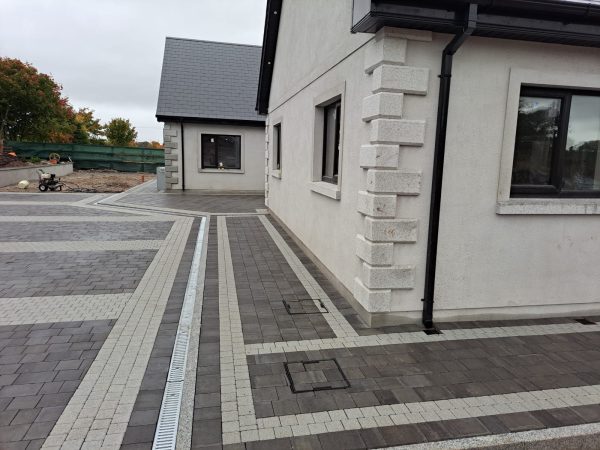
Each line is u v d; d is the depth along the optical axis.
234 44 20.34
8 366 3.61
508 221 4.62
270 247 8.18
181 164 17.77
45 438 2.74
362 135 4.71
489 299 4.73
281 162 10.40
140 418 2.97
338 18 5.61
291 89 8.91
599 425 3.02
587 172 4.94
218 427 2.90
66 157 27.33
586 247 4.86
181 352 3.92
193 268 6.67
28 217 10.94
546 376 3.66
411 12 3.71
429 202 4.40
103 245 8.11
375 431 2.90
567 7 3.77
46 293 5.42
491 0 3.68
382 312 4.52
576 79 4.49
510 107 4.38
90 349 3.96
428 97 4.20
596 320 4.89
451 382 3.53
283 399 3.23
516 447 2.84
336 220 5.76
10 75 27.44
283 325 4.58
